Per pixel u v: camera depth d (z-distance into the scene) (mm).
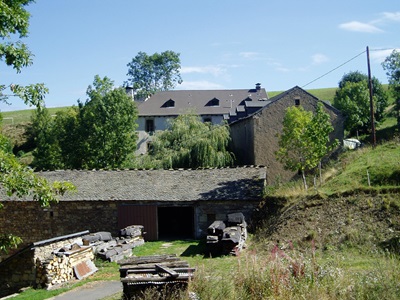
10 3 12547
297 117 24797
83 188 25109
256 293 9438
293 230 17828
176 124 37188
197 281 10086
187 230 28141
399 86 42562
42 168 45125
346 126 44125
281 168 32844
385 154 23531
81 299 12945
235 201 23094
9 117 77875
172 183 25078
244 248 18328
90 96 41156
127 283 10070
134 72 73688
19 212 24844
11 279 16781
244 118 34719
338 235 16234
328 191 20016
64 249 16250
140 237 22484
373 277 9508
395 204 16906
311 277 9570
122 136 39969
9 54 12414
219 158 33125
